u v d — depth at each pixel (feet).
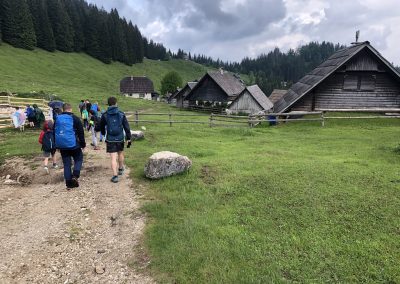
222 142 56.65
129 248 20.61
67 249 20.93
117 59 516.73
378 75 84.94
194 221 22.67
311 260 18.16
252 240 20.27
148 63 615.57
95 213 25.58
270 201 25.50
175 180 31.09
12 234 22.80
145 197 27.76
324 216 22.81
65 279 18.17
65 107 29.78
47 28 407.85
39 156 43.09
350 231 20.85
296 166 34.78
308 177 30.68
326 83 86.22
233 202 25.77
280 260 18.29
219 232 21.24
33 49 388.16
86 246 21.22
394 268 17.12
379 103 86.02
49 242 21.70
